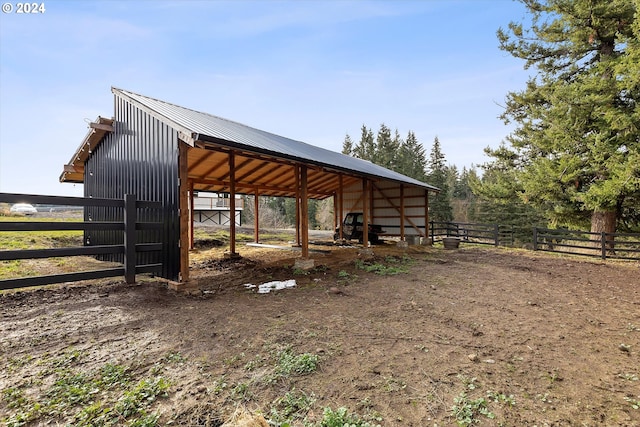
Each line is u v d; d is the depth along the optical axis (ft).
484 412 7.16
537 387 8.32
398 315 14.10
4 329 11.53
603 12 33.94
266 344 10.73
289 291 18.37
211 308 14.76
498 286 19.99
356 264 26.94
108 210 25.36
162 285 18.28
